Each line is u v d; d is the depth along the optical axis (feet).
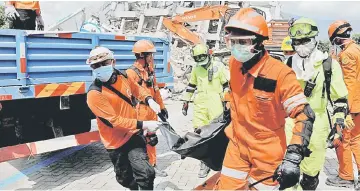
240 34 9.07
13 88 16.84
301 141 8.75
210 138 11.16
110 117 12.74
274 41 66.64
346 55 16.44
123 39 21.90
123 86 13.47
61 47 18.71
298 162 8.63
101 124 13.24
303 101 9.07
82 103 22.17
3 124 18.38
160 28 81.20
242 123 10.10
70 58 19.24
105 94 12.98
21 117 19.07
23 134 19.27
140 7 86.99
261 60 9.32
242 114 9.91
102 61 12.62
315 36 12.84
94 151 24.88
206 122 19.66
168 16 82.23
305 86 13.32
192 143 11.18
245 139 10.03
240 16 9.11
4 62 16.52
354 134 17.47
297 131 8.91
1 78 16.47
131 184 13.92
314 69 13.19
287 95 9.09
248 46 9.05
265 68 9.27
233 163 10.50
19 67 17.03
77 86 19.60
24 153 17.40
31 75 17.57
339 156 17.72
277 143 9.84
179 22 61.57
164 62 24.73
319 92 13.34
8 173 20.40
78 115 22.08
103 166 21.52
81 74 19.92
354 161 17.62
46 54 18.12
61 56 18.78
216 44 74.90
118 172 13.74
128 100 13.57
